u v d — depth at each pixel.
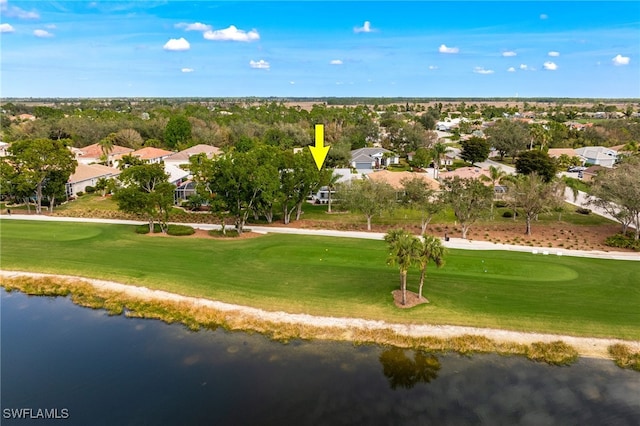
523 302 32.75
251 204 52.66
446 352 27.25
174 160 95.38
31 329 29.64
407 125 133.00
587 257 44.12
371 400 22.52
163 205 50.78
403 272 31.39
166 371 24.83
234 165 49.47
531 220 60.69
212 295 34.16
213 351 27.02
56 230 50.91
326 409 21.70
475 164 110.50
